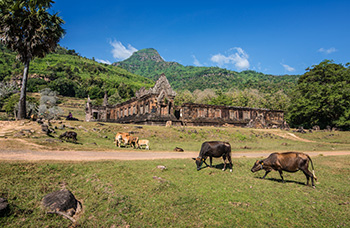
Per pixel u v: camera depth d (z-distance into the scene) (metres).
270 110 57.41
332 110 50.22
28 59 21.92
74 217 7.33
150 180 9.83
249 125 50.97
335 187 10.31
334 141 35.41
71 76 147.50
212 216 7.34
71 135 18.67
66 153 13.54
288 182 10.90
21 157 11.14
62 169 10.20
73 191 8.70
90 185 9.14
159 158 14.83
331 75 56.94
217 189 9.40
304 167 10.14
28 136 16.56
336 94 48.88
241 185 9.98
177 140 29.78
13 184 8.28
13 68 137.00
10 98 45.16
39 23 21.66
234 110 53.84
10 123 19.78
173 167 12.18
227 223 7.00
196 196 8.60
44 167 10.02
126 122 49.22
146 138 28.19
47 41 22.19
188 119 47.88
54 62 173.62
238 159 16.06
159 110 41.56
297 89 61.47
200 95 110.94
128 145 21.28
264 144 30.91
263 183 10.42
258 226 6.90
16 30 21.05
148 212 7.49
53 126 22.58
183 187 9.38
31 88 106.50
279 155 10.70
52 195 7.87
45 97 33.69
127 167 11.27
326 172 13.20
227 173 11.88
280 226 6.94
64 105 95.88
